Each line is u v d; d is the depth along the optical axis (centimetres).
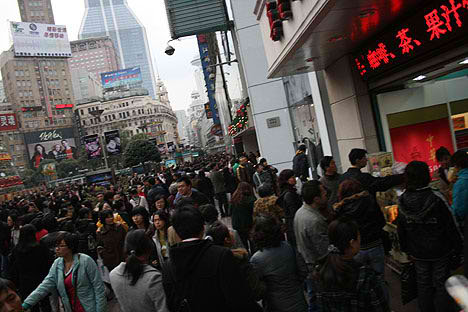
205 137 14000
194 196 548
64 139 11962
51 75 12888
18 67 12275
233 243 367
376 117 692
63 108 12825
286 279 305
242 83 1991
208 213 425
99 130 13212
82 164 9238
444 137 704
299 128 1518
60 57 13112
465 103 709
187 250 240
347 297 217
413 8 470
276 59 714
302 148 934
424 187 317
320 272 230
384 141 693
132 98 13575
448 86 707
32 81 12456
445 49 445
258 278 287
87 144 3850
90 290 375
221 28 1695
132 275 280
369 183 386
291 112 1611
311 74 1121
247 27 1642
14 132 11312
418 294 328
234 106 2695
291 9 555
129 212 927
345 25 505
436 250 309
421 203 312
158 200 643
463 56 434
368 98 692
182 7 1636
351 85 699
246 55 1645
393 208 493
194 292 236
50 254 545
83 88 15550
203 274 234
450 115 707
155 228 514
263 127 1645
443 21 418
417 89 702
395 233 482
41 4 14750
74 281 368
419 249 317
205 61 4722
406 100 700
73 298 371
